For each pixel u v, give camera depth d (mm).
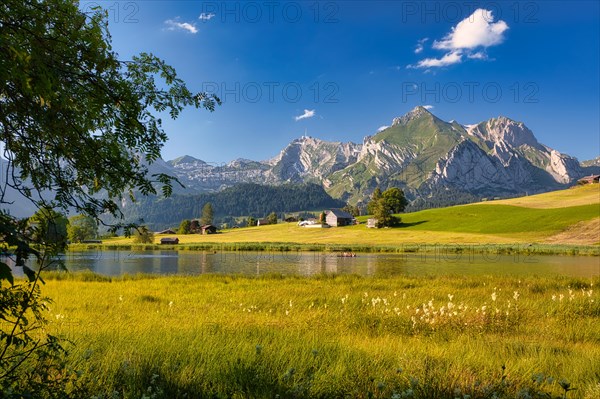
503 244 86000
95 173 4191
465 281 24609
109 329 9188
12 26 3297
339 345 7562
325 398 5133
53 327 8953
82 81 3957
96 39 3809
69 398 4406
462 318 12203
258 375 5574
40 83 3133
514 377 5809
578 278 25172
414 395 4789
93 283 24406
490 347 8477
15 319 8609
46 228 3693
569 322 12219
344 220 175750
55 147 3900
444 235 110000
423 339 10094
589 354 7652
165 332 8680
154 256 74688
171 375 5539
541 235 96062
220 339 7824
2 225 2752
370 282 24688
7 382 3920
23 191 3803
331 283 24859
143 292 19969
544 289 21047
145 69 4660
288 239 130625
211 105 4941
